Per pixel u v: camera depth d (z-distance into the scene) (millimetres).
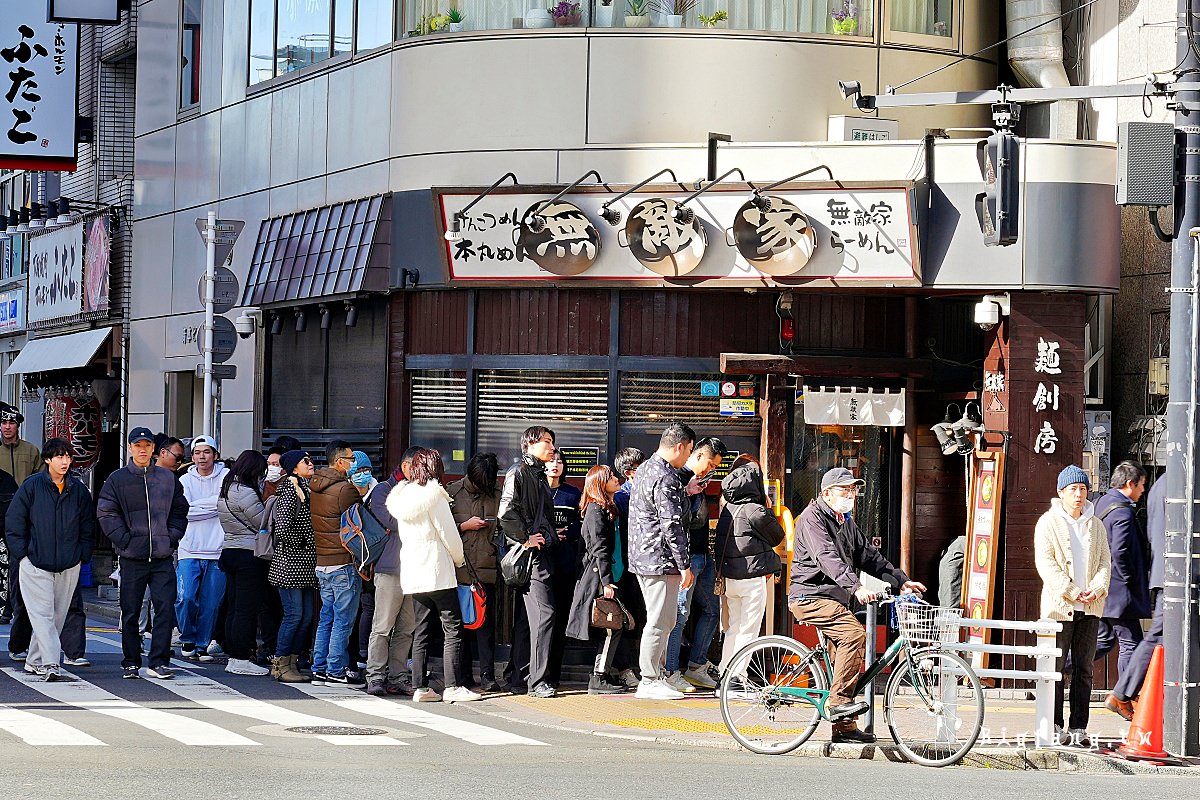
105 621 20812
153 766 9602
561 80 16453
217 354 18969
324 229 18266
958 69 17078
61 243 28656
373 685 14211
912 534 16219
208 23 22141
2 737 10781
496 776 9633
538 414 16297
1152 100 16234
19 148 23406
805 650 11508
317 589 16078
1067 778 10578
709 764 10695
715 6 16453
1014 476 15312
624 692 14578
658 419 15992
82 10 23109
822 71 16531
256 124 20594
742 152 15766
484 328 16500
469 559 14305
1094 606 12102
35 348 29281
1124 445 16406
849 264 15297
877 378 16109
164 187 23547
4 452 19000
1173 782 10523
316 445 18609
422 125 17031
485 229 16000
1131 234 16438
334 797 8617
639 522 13828
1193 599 11641
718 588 14078
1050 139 15297
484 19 16844
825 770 10523
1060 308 15430
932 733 11273
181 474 17922
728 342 15953
